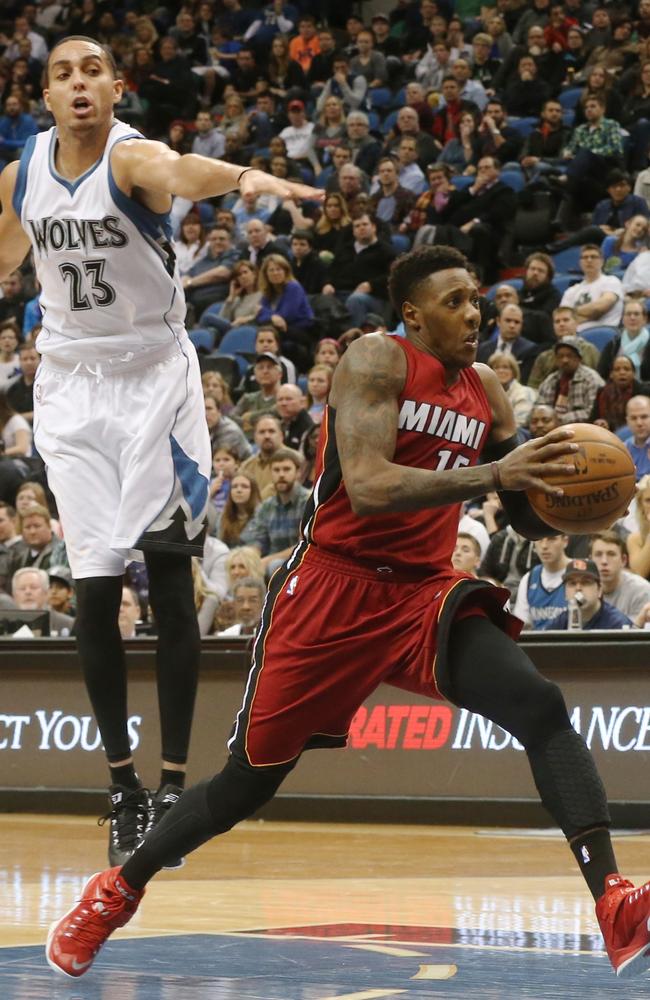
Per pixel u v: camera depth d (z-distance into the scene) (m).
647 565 8.20
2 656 7.45
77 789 7.20
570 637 6.48
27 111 19.22
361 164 16.03
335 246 14.09
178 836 2.97
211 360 12.43
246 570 8.38
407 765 6.71
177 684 4.14
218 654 6.98
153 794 4.55
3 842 5.88
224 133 17.88
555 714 2.75
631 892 2.52
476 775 6.58
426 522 2.99
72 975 2.77
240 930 3.43
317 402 11.27
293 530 9.34
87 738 7.24
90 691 4.14
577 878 4.69
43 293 4.18
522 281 13.24
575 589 7.28
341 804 6.75
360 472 2.82
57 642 7.32
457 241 13.73
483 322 12.29
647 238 12.96
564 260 13.68
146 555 4.18
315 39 18.80
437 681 2.84
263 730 2.95
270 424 10.16
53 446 4.14
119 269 4.00
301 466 9.87
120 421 4.09
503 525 9.16
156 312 4.09
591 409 10.39
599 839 2.68
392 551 2.96
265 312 13.12
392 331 13.30
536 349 11.42
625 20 16.72
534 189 14.54
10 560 9.55
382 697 6.82
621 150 14.65
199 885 4.47
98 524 4.09
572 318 11.38
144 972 2.80
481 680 2.79
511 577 8.50
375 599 2.96
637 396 9.42
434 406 2.96
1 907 3.85
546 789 2.73
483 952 3.07
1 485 10.96
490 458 3.28
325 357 11.79
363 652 2.94
